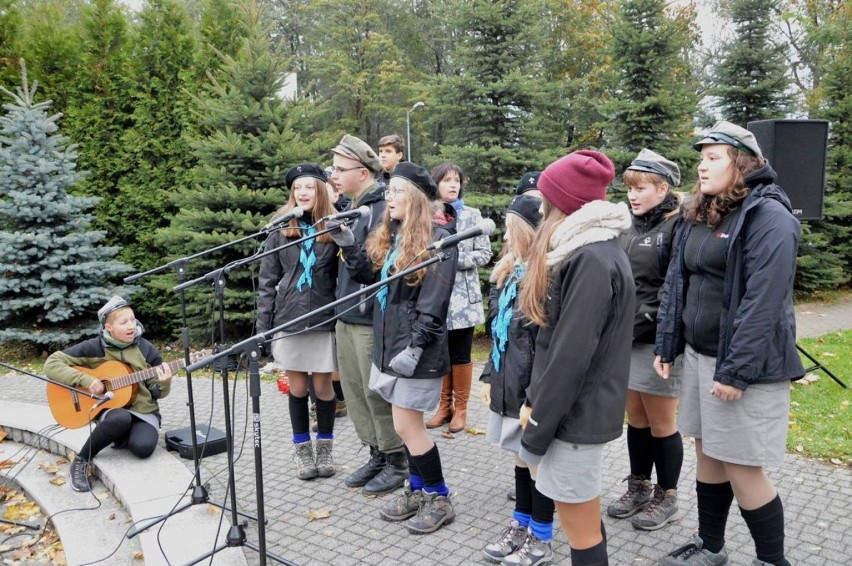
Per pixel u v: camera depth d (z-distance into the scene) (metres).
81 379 4.16
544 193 2.25
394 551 3.11
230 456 2.84
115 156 8.70
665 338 2.81
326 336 3.83
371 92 24.52
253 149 7.12
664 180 3.19
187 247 7.26
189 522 3.34
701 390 2.61
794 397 5.24
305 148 7.29
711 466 2.73
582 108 12.79
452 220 3.57
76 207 7.83
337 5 25.16
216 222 7.24
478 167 8.20
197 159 8.59
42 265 7.68
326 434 4.04
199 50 8.72
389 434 3.62
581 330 2.05
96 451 4.12
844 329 8.10
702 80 12.26
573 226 2.11
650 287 3.15
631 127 9.07
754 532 2.55
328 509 3.57
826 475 3.79
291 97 7.86
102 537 3.41
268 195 7.17
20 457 4.54
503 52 8.22
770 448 2.43
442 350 3.16
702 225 2.68
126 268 8.07
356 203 3.86
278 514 3.53
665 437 3.19
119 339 4.32
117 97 8.66
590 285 2.06
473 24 8.26
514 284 2.78
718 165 2.51
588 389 2.14
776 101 10.77
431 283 3.08
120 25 8.83
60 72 8.92
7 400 6.01
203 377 6.77
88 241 7.84
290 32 28.48
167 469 4.04
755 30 10.67
